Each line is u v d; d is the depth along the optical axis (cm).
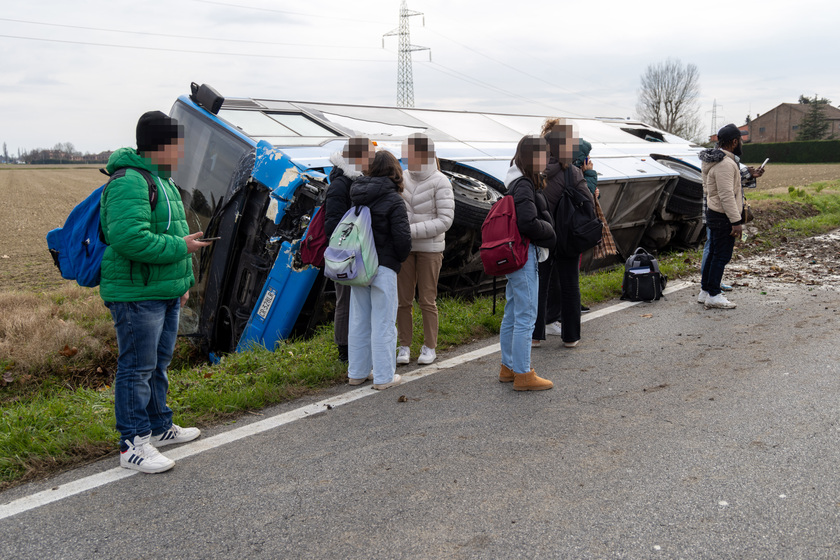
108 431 386
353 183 461
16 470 345
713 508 289
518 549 263
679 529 273
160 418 376
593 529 276
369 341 476
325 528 284
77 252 337
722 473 320
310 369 491
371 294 462
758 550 257
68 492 324
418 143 498
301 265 594
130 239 317
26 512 305
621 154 1029
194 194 685
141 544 276
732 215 640
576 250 519
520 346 445
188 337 689
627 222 964
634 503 295
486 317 632
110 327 721
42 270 1347
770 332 575
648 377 471
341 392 465
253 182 618
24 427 384
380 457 352
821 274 836
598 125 1250
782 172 5150
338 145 691
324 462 349
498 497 305
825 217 1411
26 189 5231
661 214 1026
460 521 286
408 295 524
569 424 389
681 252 1107
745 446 349
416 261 520
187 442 383
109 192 321
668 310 678
